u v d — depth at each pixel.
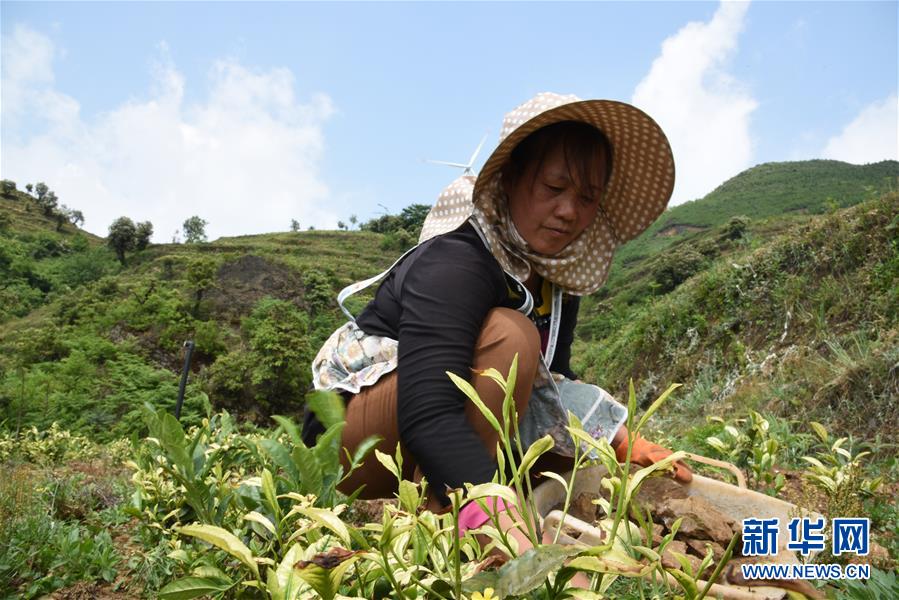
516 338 1.54
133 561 1.61
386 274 1.80
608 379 11.41
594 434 1.75
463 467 1.29
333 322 36.34
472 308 1.51
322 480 0.98
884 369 4.38
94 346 28.91
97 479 3.02
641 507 1.46
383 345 1.68
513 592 0.67
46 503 2.23
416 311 1.48
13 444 5.43
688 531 1.40
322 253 68.31
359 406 1.65
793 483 2.60
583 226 1.73
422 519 0.73
